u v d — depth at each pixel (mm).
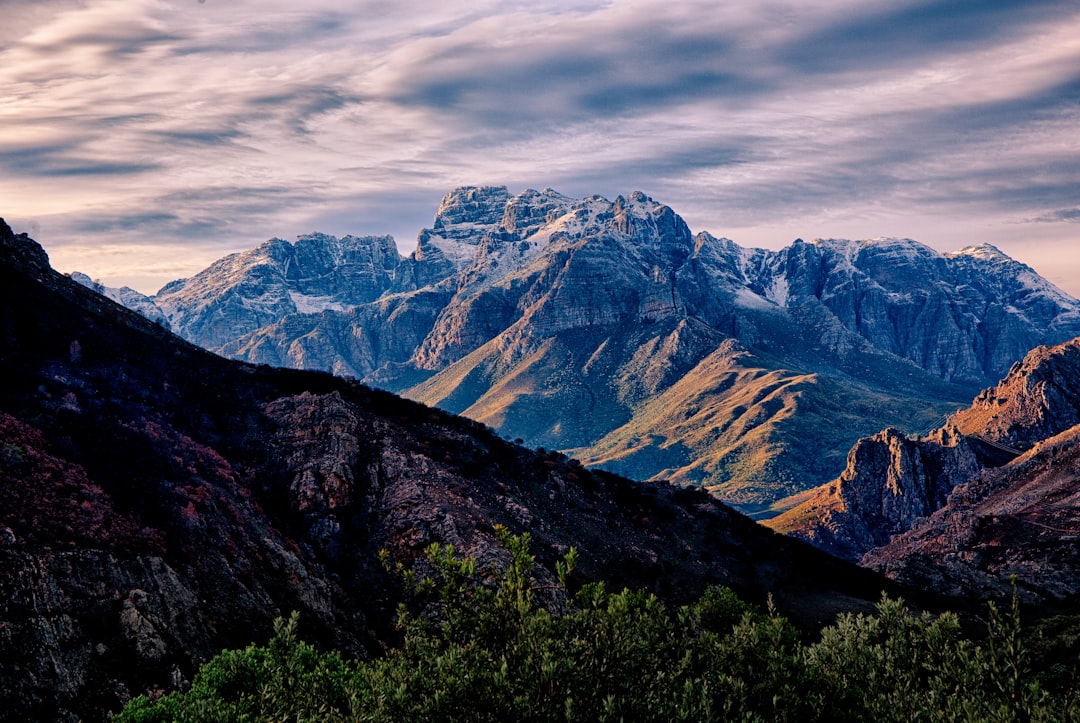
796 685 44656
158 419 119938
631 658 42406
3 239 142625
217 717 50875
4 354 111812
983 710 39062
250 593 92562
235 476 118938
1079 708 37500
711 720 40000
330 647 93688
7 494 82938
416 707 39312
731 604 78688
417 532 116875
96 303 151125
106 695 71188
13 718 65375
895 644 46531
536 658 40344
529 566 46781
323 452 129375
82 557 80875
